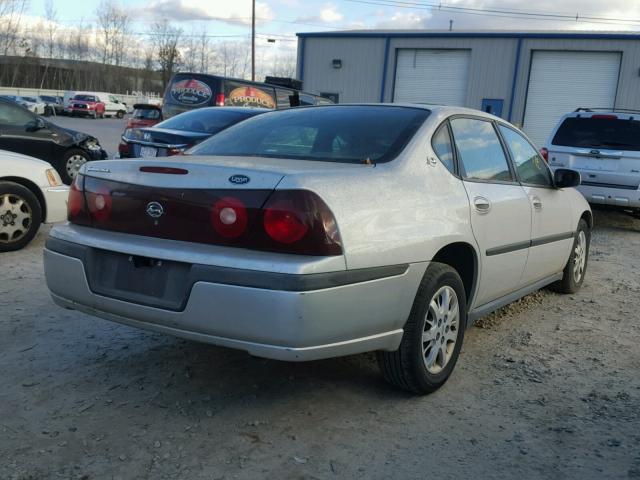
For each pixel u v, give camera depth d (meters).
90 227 3.34
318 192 2.84
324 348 2.86
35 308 4.73
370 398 3.49
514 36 28.20
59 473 2.67
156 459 2.80
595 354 4.31
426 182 3.47
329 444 2.98
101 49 76.31
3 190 6.30
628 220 11.05
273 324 2.73
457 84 29.70
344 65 31.98
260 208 2.82
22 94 60.31
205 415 3.22
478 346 4.40
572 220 5.37
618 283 6.41
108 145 21.77
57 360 3.83
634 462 2.92
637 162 9.25
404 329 3.29
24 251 6.51
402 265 3.12
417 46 30.19
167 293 2.98
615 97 26.94
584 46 27.06
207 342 2.92
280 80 18.73
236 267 2.78
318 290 2.74
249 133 4.08
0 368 3.69
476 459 2.90
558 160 9.83
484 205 3.82
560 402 3.53
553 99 28.05
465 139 4.02
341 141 3.66
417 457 2.90
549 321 5.03
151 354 3.98
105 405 3.29
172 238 3.02
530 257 4.56
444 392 3.61
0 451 2.81
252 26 42.66
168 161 3.25
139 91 77.44
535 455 2.95
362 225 2.95
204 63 67.38
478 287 3.90
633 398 3.61
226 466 2.77
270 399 3.43
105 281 3.21
